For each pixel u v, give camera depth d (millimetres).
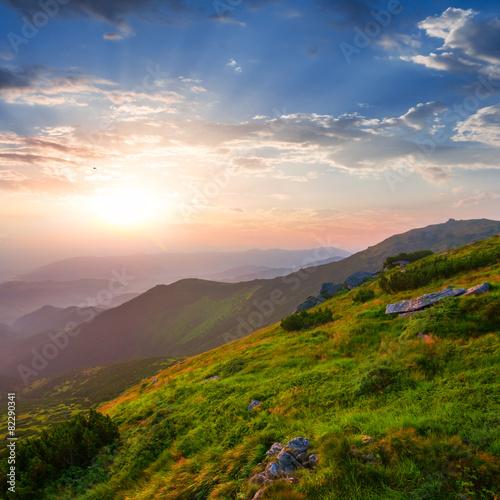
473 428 5387
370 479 4922
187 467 8805
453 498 4121
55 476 11203
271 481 5801
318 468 5766
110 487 9961
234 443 9344
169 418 13641
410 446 5289
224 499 6078
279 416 9828
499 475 4152
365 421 7254
